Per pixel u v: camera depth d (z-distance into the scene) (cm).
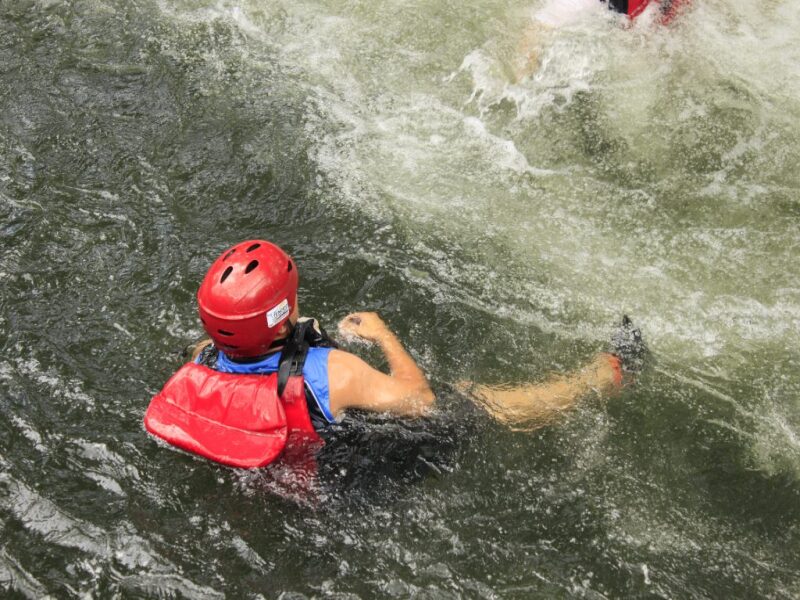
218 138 500
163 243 423
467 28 586
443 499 299
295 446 281
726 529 300
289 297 274
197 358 305
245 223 441
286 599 273
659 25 562
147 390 343
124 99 531
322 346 297
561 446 320
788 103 512
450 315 385
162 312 381
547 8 579
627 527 298
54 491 302
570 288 405
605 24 563
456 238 434
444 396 318
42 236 423
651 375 356
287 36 592
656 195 462
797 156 479
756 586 283
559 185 471
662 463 320
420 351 366
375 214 448
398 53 572
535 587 279
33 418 329
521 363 361
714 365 365
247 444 274
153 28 596
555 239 436
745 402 347
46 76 548
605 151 491
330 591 276
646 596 279
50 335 367
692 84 527
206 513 295
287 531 290
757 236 434
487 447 313
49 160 479
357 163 485
